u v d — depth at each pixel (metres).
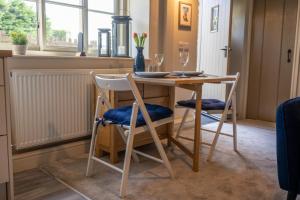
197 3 3.51
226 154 2.52
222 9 3.91
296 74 3.58
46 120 2.14
